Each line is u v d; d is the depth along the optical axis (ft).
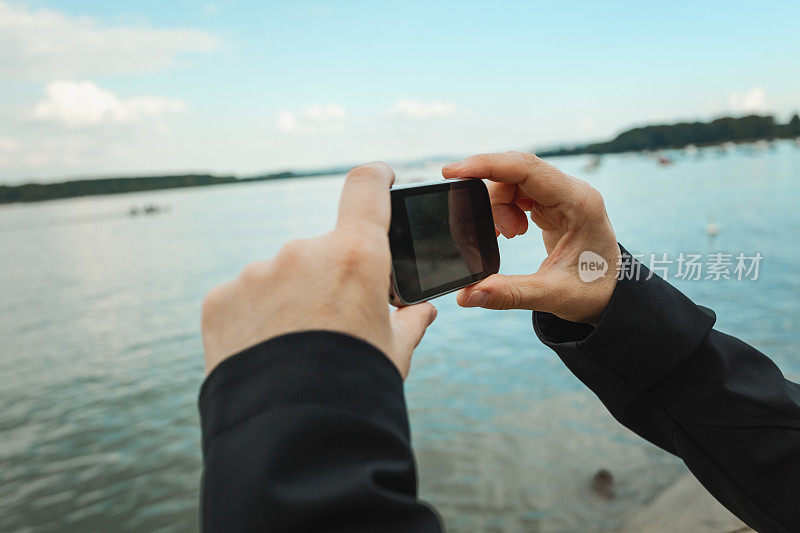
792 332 30.63
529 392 34.42
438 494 24.89
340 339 1.53
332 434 1.35
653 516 11.15
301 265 1.69
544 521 21.15
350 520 1.26
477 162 3.26
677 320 2.78
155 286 100.48
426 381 39.42
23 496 30.17
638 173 219.61
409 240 3.13
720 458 2.75
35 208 485.56
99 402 43.57
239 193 531.50
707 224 73.77
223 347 1.60
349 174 2.14
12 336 71.15
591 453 25.21
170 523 26.27
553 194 3.08
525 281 2.96
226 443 1.37
